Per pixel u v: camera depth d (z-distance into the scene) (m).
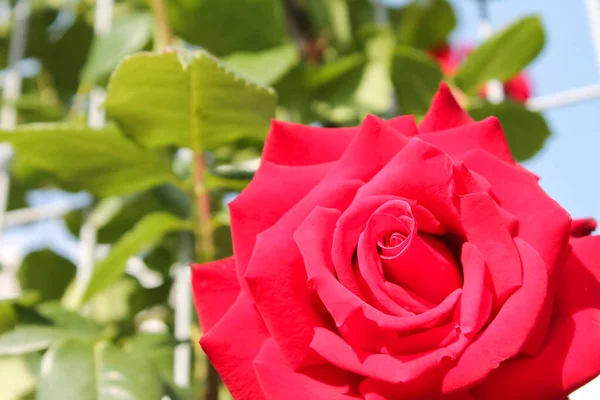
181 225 0.46
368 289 0.34
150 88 0.40
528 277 0.33
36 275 0.58
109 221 0.56
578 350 0.33
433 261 0.34
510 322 0.32
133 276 0.56
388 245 0.34
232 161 0.52
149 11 0.53
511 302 0.33
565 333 0.33
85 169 0.44
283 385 0.34
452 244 0.34
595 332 0.33
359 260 0.33
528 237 0.34
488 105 0.47
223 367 0.34
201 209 0.45
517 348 0.32
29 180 0.58
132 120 0.42
